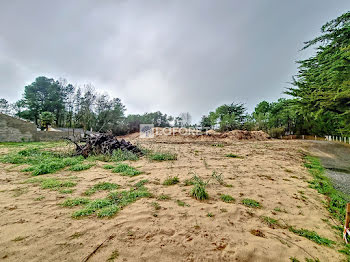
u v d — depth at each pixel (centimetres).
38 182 398
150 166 589
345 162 766
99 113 3450
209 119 3975
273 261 170
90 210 257
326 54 945
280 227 235
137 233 207
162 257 168
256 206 295
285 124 3075
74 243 184
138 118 4319
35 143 1516
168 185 395
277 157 818
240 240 200
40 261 157
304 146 1316
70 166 565
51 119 2956
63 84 4100
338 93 686
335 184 456
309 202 323
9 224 218
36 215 243
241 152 969
